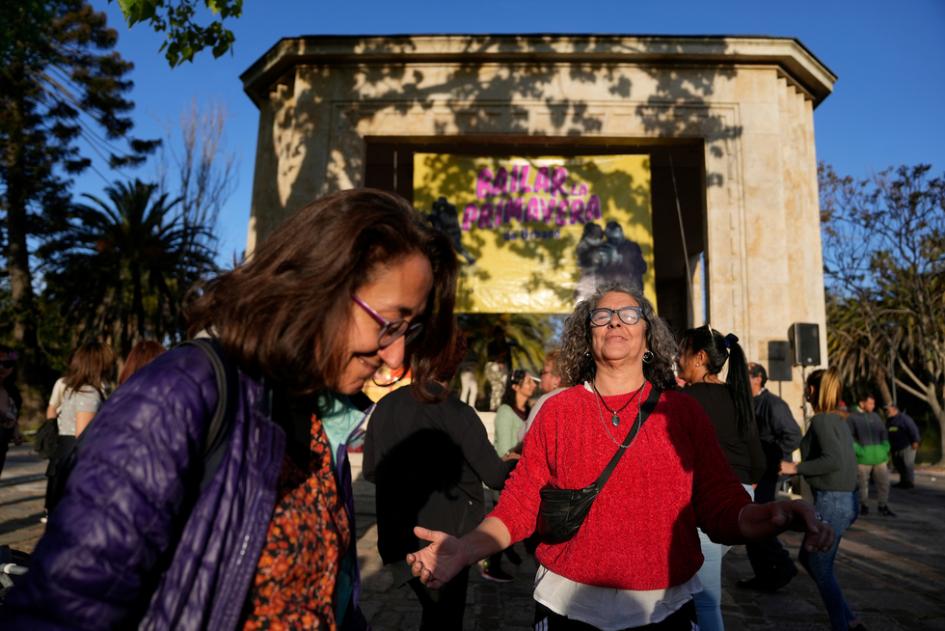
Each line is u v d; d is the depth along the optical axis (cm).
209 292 111
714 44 1089
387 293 111
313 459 119
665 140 1118
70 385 531
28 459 1454
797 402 1045
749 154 1091
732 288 1059
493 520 211
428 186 1125
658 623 197
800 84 1195
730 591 543
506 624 445
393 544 288
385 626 436
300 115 1123
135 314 2255
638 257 1091
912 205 2369
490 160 1131
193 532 91
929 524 912
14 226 2461
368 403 131
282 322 102
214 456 95
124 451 85
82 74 2212
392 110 1121
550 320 2128
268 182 1261
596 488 209
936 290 2455
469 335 1964
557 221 1110
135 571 83
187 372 95
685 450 212
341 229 107
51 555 79
